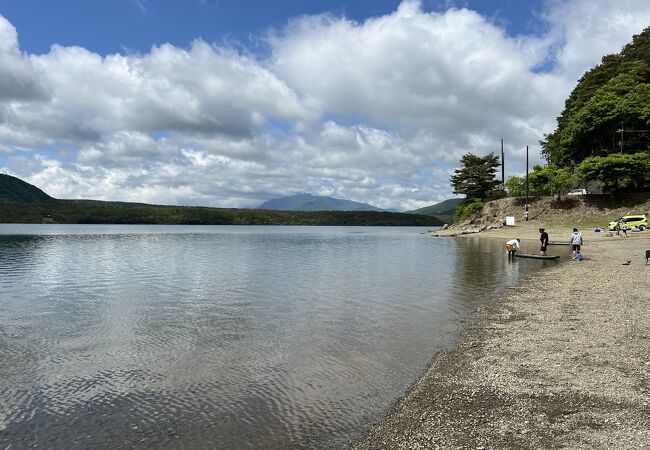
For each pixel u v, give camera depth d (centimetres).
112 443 820
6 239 8750
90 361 1299
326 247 6831
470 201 11794
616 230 6247
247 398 1017
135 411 957
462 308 1962
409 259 4478
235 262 4378
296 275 3309
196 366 1245
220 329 1666
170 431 863
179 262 4388
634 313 1678
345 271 3534
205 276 3278
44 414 946
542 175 8862
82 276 3297
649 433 757
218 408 966
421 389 1026
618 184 7681
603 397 921
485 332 1520
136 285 2841
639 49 10569
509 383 1029
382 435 813
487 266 3556
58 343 1489
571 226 7656
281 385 1093
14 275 3362
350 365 1232
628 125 8462
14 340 1528
